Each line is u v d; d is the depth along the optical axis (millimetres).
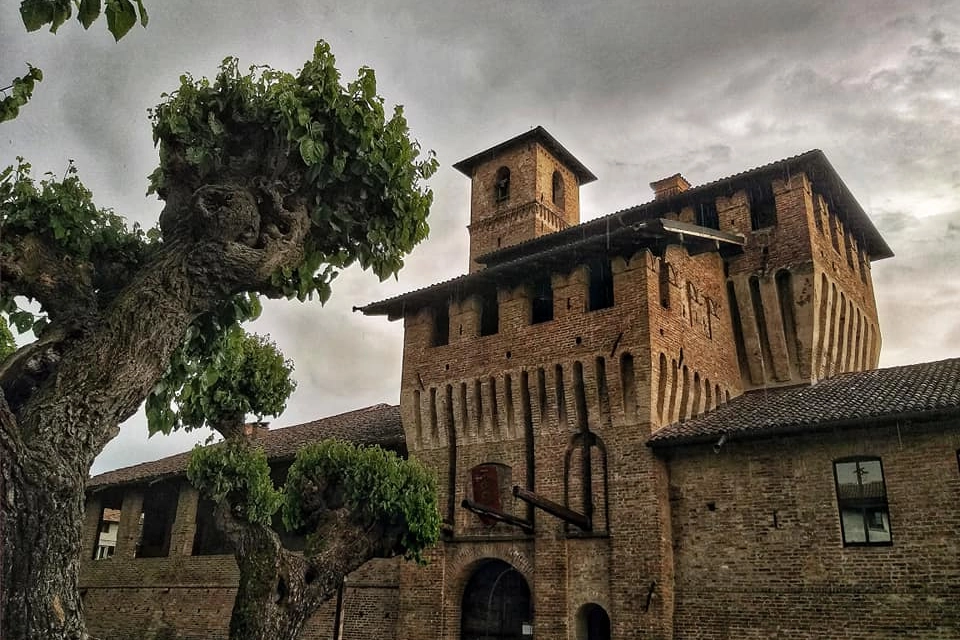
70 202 10570
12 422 7777
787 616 18484
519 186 38281
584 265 23797
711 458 20828
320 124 11695
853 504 18500
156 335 9797
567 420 22703
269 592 13438
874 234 30844
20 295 10180
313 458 16172
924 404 17359
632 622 19750
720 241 24609
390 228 12992
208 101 11875
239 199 11031
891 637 17062
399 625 24531
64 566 8109
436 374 26203
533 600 21812
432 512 16234
